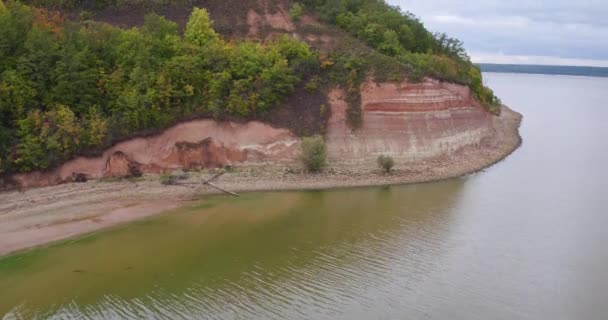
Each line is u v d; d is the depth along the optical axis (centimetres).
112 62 4197
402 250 2942
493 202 3784
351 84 4559
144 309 2311
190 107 4206
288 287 2520
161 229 3200
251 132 4272
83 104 3938
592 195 3972
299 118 4412
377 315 2291
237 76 4434
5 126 3709
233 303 2370
